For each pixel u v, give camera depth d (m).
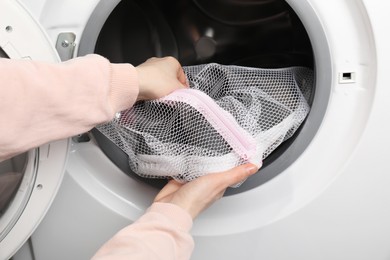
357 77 0.71
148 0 0.94
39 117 0.52
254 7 0.93
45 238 0.81
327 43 0.69
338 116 0.72
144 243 0.53
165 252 0.54
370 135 0.72
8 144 0.52
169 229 0.56
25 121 0.51
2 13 0.60
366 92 0.71
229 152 0.65
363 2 0.66
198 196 0.60
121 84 0.56
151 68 0.63
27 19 0.61
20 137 0.52
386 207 0.76
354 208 0.76
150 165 0.69
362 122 0.72
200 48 1.00
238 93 0.73
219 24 0.98
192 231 0.78
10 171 0.70
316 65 0.70
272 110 0.70
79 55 0.69
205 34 0.99
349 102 0.72
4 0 0.60
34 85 0.51
